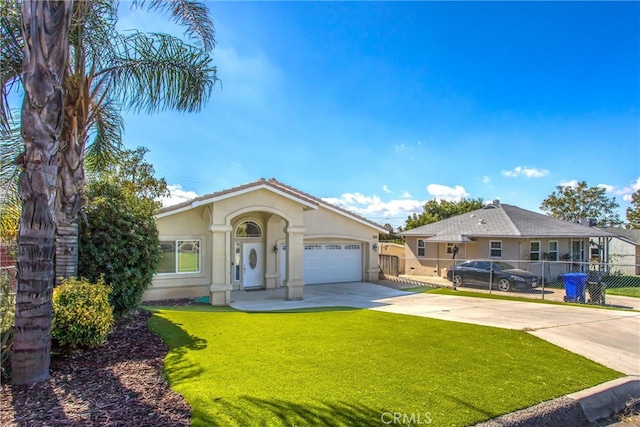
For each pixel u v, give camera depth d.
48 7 4.88
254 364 5.83
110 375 5.33
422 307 12.22
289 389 4.78
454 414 4.16
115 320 8.66
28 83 4.89
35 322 5.00
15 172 7.32
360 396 4.59
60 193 7.42
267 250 16.98
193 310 11.21
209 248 14.92
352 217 19.62
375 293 16.08
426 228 26.38
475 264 18.84
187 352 6.54
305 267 18.86
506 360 6.18
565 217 43.00
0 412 4.13
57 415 4.05
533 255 21.52
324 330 8.37
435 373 5.47
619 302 14.98
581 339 7.79
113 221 9.02
